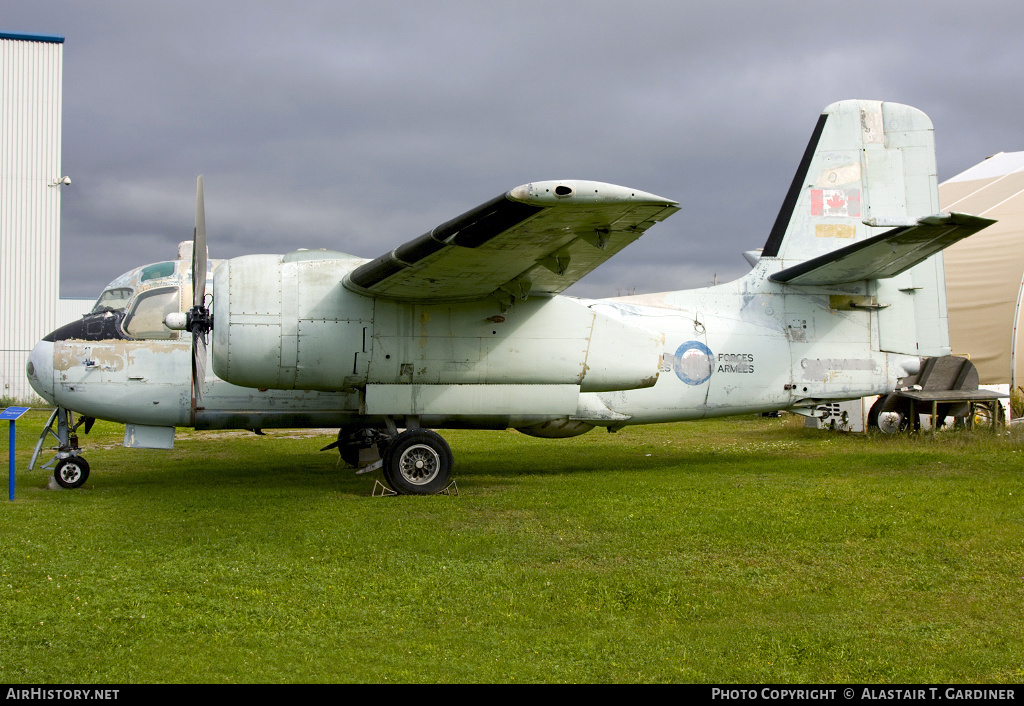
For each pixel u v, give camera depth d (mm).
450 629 5199
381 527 7898
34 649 4762
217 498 9609
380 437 11961
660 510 8742
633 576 6348
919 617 5445
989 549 7059
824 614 5520
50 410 28266
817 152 13406
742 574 6418
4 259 30969
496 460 13953
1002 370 22656
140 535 7465
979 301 23141
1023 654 4805
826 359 12945
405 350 10062
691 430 20078
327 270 9969
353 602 5684
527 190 6949
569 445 16516
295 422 11484
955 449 14156
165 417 11094
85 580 6031
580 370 10586
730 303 12930
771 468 12359
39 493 10125
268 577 6207
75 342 10883
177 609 5465
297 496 9828
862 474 11531
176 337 11141
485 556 6875
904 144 13609
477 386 10422
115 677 4387
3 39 31109
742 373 12672
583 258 9078
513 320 10430
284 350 9719
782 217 13219
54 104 31516
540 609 5594
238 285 9672
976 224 9531
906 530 7762
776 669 4605
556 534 7641
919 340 13266
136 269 11562
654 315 12570
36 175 31281
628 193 7059
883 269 12188
